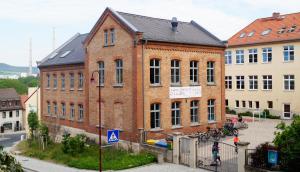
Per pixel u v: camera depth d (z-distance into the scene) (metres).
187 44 30.56
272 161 18.62
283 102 44.22
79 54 38.03
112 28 30.12
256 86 47.25
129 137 28.45
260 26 49.59
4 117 72.75
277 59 44.66
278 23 47.84
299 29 43.81
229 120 36.53
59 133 39.78
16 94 76.31
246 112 47.84
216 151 22.34
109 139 20.66
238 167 19.95
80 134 33.62
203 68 32.03
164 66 29.20
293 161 17.70
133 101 27.98
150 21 32.34
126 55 28.64
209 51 32.44
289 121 41.38
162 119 29.03
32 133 42.12
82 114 36.28
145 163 24.81
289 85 43.72
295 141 17.69
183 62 30.47
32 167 27.66
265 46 45.81
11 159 8.77
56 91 40.44
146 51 28.16
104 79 31.23
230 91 50.44
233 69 49.91
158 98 28.80
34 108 50.94
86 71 33.56
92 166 25.41
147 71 28.23
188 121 30.80
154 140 27.50
